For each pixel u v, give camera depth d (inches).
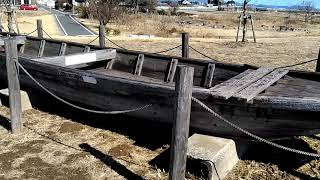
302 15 2532.0
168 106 206.7
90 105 256.1
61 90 267.6
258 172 189.0
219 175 179.5
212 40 814.5
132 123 247.9
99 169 191.8
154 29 1050.1
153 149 215.9
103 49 337.7
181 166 163.3
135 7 1760.6
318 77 221.9
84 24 1256.8
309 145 218.8
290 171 189.3
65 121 260.4
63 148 215.9
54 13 2049.7
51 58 287.1
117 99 231.6
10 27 657.6
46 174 187.6
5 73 312.2
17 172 189.6
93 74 233.5
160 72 301.4
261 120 183.8
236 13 2405.3
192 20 1635.1
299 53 618.2
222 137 200.7
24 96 283.9
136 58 320.8
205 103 191.3
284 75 231.5
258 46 712.4
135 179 181.8
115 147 217.6
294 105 168.7
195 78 279.1
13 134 235.9
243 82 203.9
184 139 159.9
